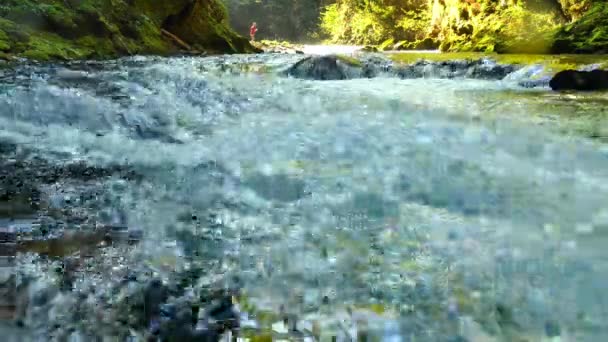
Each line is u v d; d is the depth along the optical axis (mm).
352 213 1908
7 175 2385
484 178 2348
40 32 8320
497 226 1788
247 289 1365
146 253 1576
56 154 2799
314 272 1455
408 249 1601
